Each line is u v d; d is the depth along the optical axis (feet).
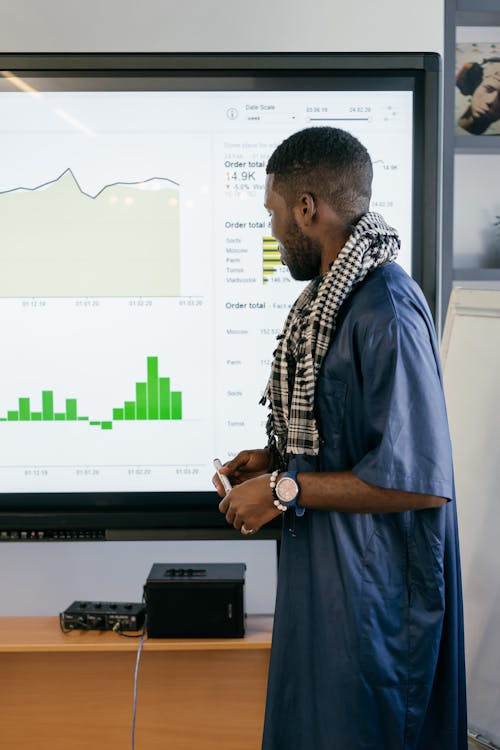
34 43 6.98
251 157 6.57
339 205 4.43
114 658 6.54
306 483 4.20
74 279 6.61
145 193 6.58
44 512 6.53
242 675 6.50
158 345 6.67
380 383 4.08
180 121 6.53
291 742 4.50
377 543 4.26
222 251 6.63
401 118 6.52
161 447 6.73
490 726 5.26
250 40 7.02
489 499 5.47
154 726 6.55
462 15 7.47
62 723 6.56
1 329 6.64
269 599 7.59
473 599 5.52
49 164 6.55
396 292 4.22
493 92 7.57
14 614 7.57
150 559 7.53
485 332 5.76
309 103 6.52
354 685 4.18
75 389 6.68
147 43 7.01
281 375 4.66
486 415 5.60
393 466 3.95
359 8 7.01
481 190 8.25
